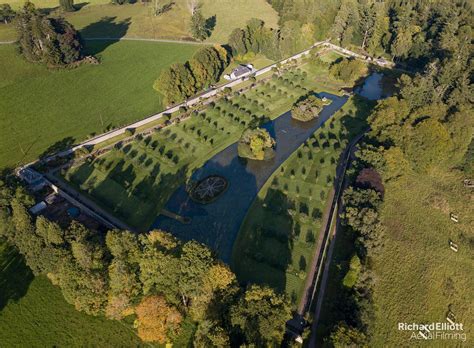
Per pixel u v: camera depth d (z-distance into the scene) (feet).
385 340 240.32
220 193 337.93
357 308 235.61
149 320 214.90
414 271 283.79
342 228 306.55
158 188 339.36
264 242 295.07
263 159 377.50
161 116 425.69
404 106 376.68
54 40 462.60
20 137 377.50
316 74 552.41
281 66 556.10
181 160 370.94
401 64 590.55
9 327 233.76
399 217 324.80
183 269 222.07
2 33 525.34
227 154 383.65
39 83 448.65
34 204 302.25
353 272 249.75
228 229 307.58
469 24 619.26
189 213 319.47
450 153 363.56
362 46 633.20
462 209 339.16
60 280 233.55
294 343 219.20
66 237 241.14
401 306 260.62
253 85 505.66
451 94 386.52
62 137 383.04
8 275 260.83
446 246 305.73
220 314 223.10
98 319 239.30
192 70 462.19
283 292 245.04
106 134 389.39
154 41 594.24
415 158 356.79
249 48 573.33
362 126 435.12
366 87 532.73
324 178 357.61
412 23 629.51
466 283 282.36
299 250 289.53
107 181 341.41
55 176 341.21
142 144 382.83
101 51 540.11
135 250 237.45
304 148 394.93
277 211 320.09
